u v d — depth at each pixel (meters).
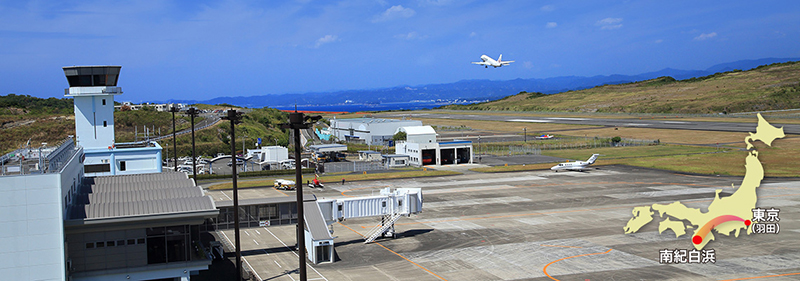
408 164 146.50
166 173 60.78
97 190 52.59
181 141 176.62
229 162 156.88
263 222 61.84
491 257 59.88
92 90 78.00
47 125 176.75
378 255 61.72
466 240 67.81
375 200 69.00
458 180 119.69
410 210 70.75
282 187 109.31
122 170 80.00
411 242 67.44
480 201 94.19
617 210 84.31
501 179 120.19
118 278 44.59
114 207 44.69
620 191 101.25
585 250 61.72
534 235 69.56
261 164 147.12
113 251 44.53
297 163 38.75
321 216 62.59
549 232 71.00
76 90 77.44
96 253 44.12
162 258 45.84
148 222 44.34
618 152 165.25
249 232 75.31
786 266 54.00
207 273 55.28
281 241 69.62
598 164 141.12
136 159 80.50
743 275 51.41
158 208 45.12
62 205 40.25
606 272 53.25
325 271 55.81
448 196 99.50
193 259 47.00
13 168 43.25
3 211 38.66
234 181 50.41
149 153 81.12
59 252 40.16
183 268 46.22
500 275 53.28
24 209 39.19
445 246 65.12
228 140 192.50
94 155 78.31
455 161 147.88
